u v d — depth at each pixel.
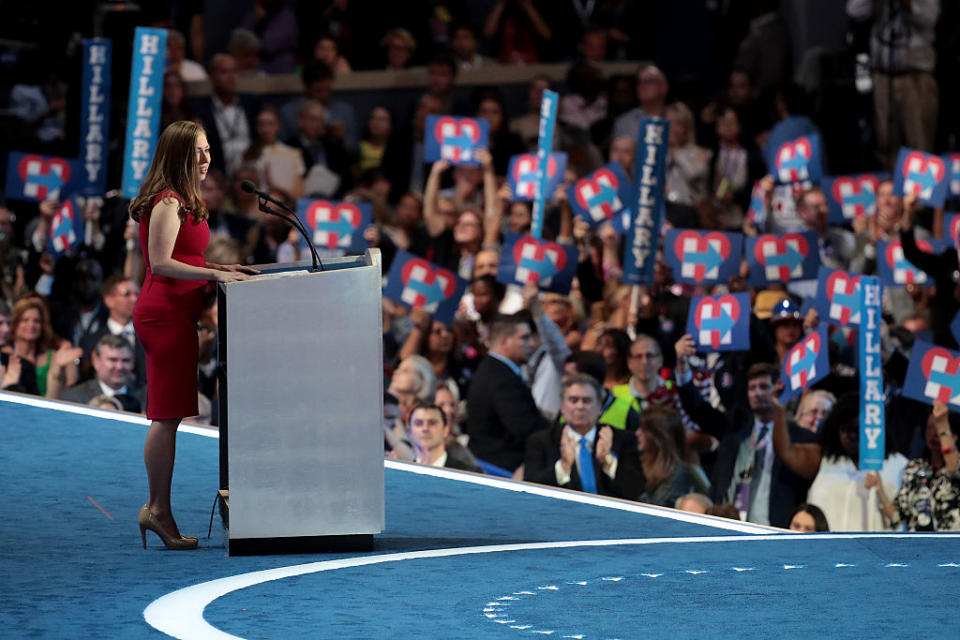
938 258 27.11
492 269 27.73
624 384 23.61
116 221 29.75
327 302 11.73
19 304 24.75
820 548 12.29
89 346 25.45
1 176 33.97
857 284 25.17
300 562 11.29
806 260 26.14
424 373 23.03
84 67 28.38
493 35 37.88
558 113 34.81
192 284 11.98
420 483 15.62
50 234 28.23
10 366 24.67
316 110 34.03
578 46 38.41
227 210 31.83
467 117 32.66
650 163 24.62
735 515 21.16
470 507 14.37
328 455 11.76
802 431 23.42
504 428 23.41
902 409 24.31
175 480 14.99
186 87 34.16
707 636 8.62
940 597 9.96
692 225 31.08
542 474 21.84
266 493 11.62
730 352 24.73
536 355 24.05
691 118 33.56
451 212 30.89
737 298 23.80
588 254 28.45
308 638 8.48
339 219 27.64
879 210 29.78
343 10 36.97
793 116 33.78
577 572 10.95
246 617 9.10
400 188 34.28
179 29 36.50
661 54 38.69
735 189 33.59
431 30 37.38
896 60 35.25
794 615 9.30
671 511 14.54
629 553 11.91
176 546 11.81
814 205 30.42
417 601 9.70
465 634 8.62
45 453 15.91
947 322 27.02
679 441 21.88
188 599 9.70
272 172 33.19
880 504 22.20
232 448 11.59
